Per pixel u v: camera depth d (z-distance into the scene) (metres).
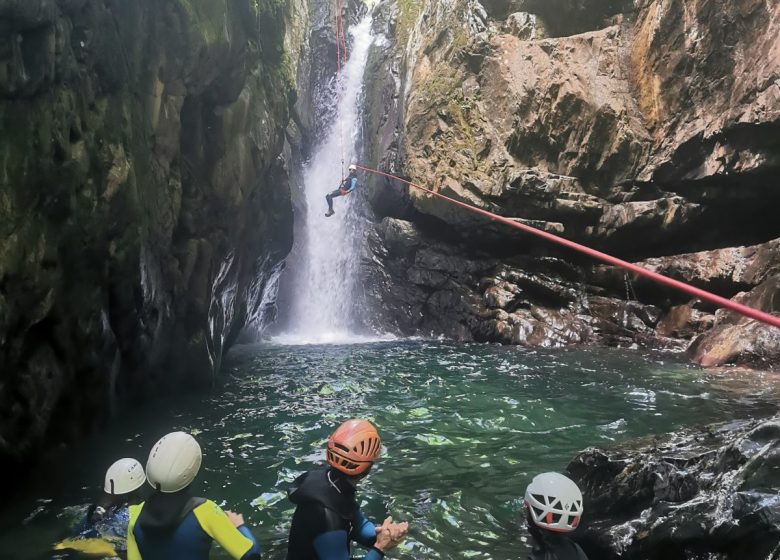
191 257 9.41
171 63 8.42
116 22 7.03
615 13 16.73
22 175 5.15
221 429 7.85
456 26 18.28
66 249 5.87
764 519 3.50
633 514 4.66
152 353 8.48
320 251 20.88
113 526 4.62
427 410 8.92
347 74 23.16
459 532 4.96
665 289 15.33
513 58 17.14
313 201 21.52
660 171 15.21
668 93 15.15
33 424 5.57
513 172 16.34
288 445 7.25
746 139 13.84
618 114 15.55
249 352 14.55
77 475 5.96
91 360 6.51
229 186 10.35
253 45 11.45
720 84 14.26
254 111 11.45
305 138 21.95
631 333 15.33
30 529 4.79
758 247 14.05
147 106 7.97
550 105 16.23
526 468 6.51
